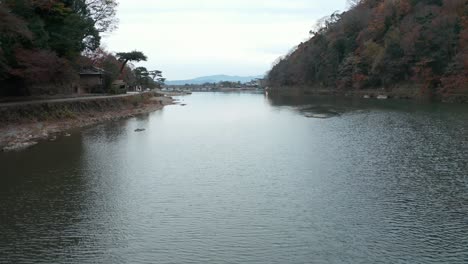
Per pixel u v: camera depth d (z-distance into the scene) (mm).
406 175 21172
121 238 13883
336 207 16688
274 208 16656
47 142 31172
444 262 12148
